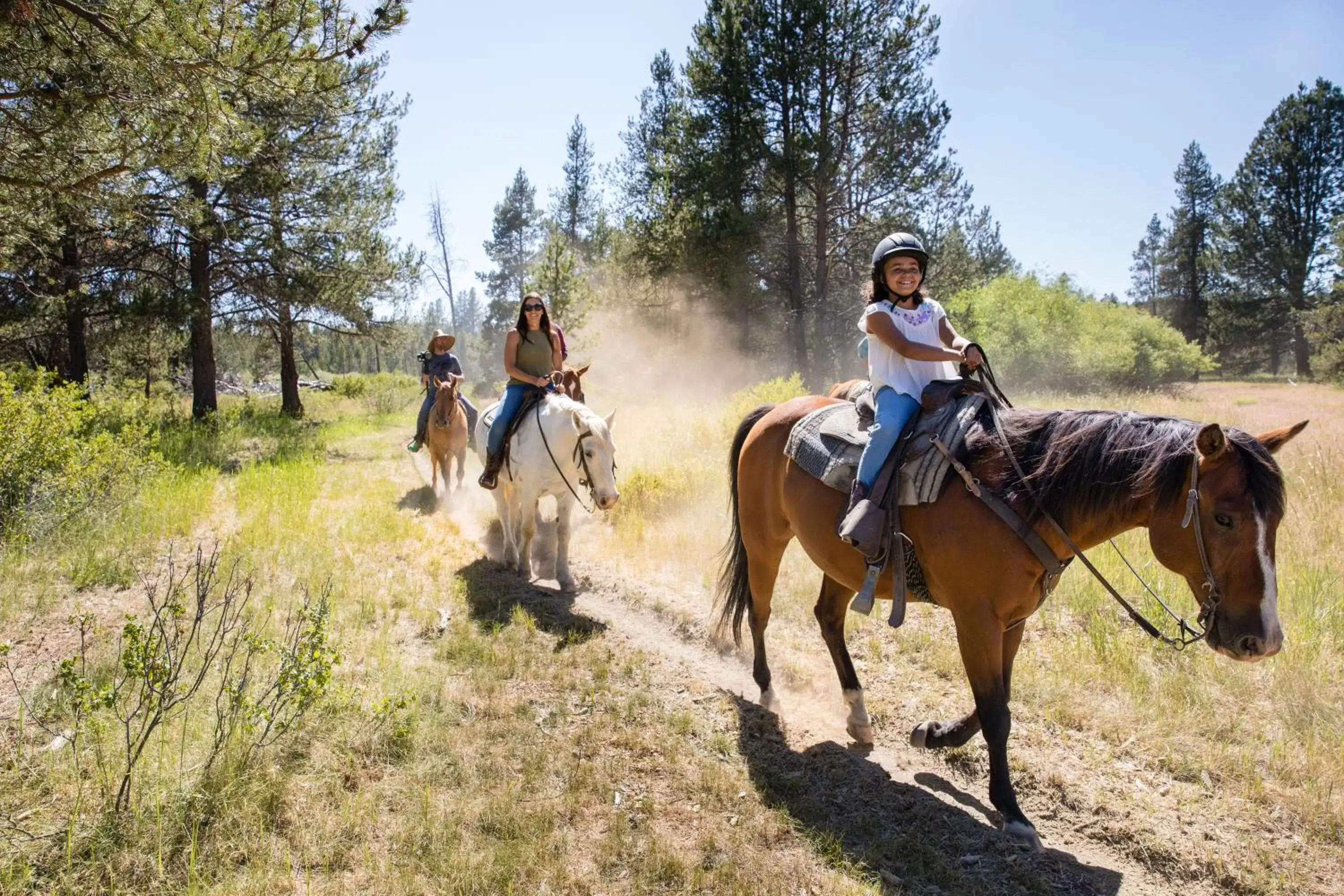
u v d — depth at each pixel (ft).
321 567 22.71
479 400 108.06
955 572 11.90
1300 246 140.67
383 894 9.84
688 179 86.89
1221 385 110.22
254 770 11.89
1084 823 12.19
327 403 102.37
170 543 23.85
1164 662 17.15
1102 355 79.97
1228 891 10.76
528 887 10.16
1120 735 14.56
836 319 89.25
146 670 11.71
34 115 18.47
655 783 12.91
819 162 79.56
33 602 18.61
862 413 13.55
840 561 13.65
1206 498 9.88
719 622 17.30
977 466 11.87
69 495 24.70
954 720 14.05
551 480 23.08
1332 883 10.78
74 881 9.64
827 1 78.13
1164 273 193.06
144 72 17.26
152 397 84.79
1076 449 11.31
